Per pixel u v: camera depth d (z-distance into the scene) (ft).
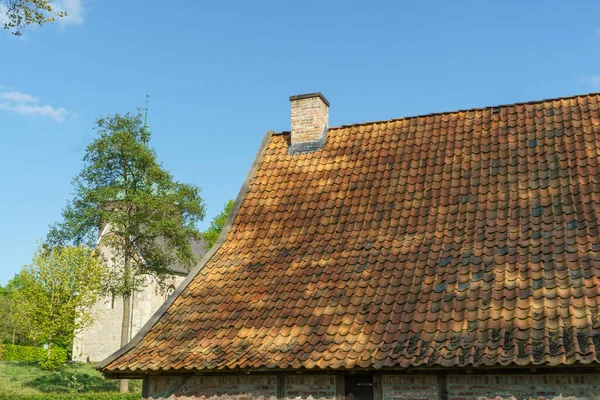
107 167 117.50
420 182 40.52
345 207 40.93
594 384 27.04
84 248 130.00
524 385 28.25
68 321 128.47
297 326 33.09
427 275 33.17
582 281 29.53
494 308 29.73
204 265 40.37
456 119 45.16
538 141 40.01
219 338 34.17
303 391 32.30
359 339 30.76
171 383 35.17
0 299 180.86
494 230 34.53
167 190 119.34
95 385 117.91
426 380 29.99
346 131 48.32
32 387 109.40
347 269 35.78
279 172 46.42
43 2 41.34
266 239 40.88
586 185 35.27
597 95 42.27
